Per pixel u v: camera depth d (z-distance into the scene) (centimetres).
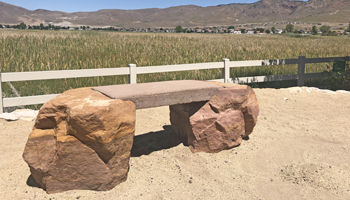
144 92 364
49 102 310
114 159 319
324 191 325
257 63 873
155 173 361
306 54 1538
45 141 303
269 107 704
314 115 641
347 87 966
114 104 309
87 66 959
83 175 313
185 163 391
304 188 332
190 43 1920
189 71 991
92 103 309
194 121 411
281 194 323
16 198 300
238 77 945
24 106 655
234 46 1825
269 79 904
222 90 416
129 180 343
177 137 485
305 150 444
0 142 448
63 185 314
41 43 1500
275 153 433
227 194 321
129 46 1520
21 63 926
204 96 408
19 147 432
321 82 1055
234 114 427
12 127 521
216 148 426
